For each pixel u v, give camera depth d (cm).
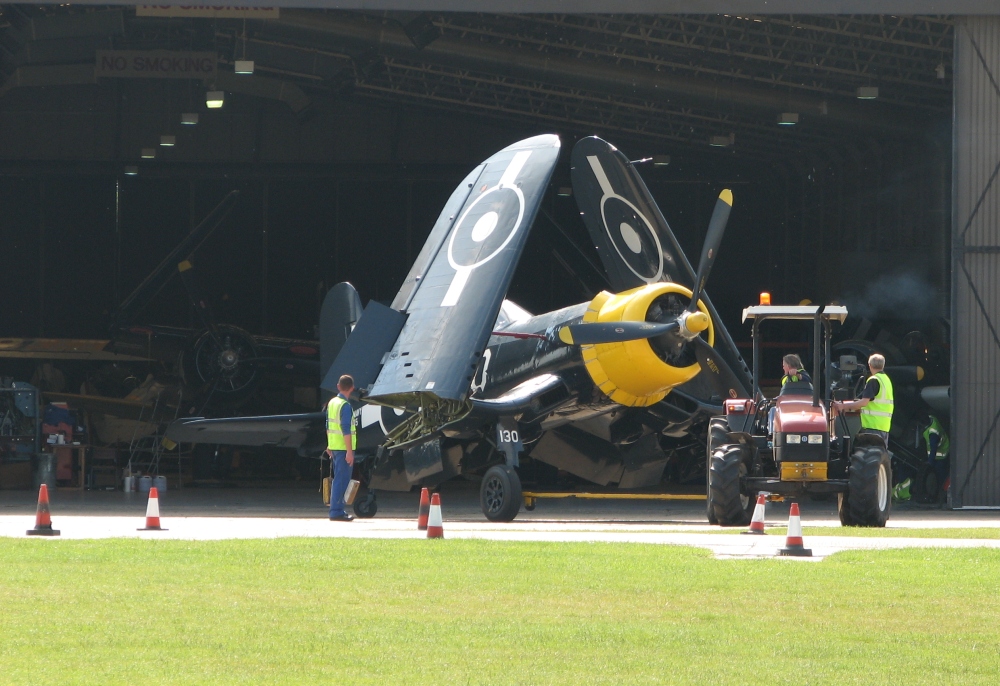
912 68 10806
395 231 16250
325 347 8775
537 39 11169
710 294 15675
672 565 4069
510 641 2862
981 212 8400
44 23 11825
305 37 11512
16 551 4400
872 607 3312
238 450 14275
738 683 2466
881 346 10612
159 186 16138
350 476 6438
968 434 8344
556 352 6794
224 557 4253
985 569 3984
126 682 2448
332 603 3359
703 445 7644
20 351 13612
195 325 16450
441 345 6356
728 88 11550
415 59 11488
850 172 13488
